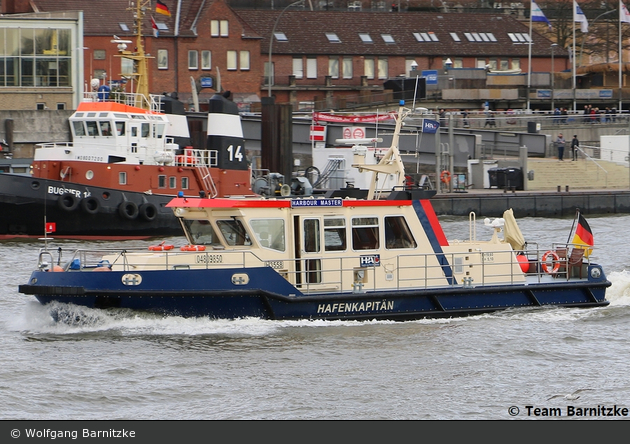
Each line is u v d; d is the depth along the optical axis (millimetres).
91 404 57219
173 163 146500
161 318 70062
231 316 70750
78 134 144500
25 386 59938
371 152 156250
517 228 80938
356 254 73312
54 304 70125
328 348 67375
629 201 187875
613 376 62969
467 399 58375
